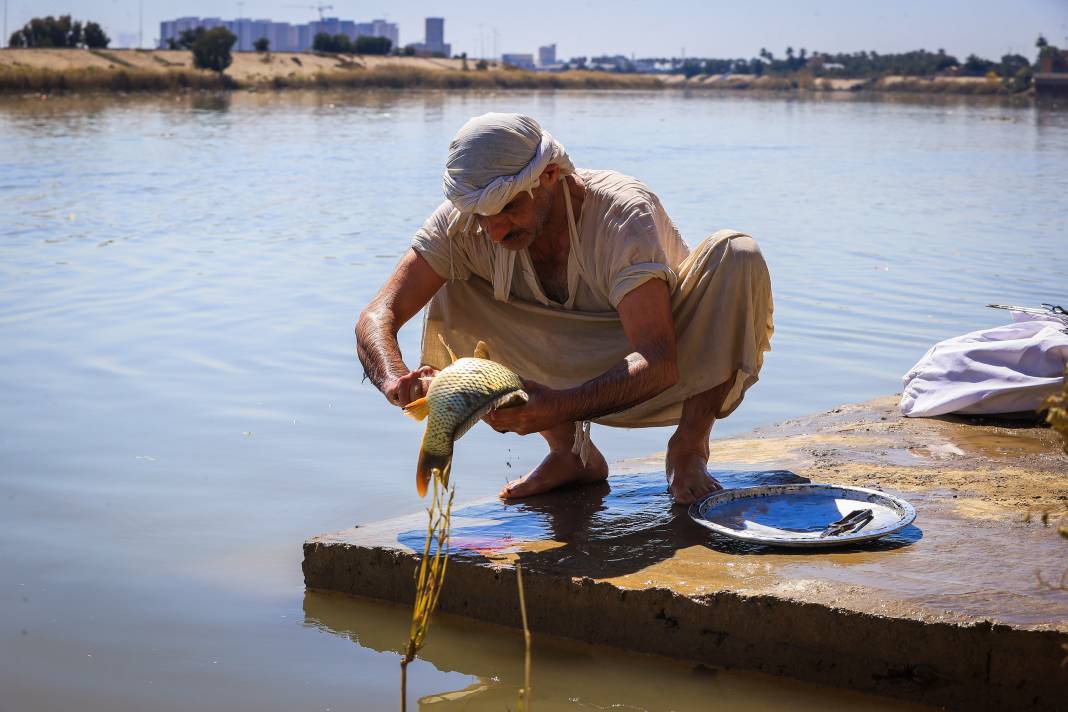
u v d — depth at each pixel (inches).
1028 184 681.6
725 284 141.0
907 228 482.0
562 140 1143.6
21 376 241.1
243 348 268.1
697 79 6067.9
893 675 110.9
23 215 492.7
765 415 220.8
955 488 149.7
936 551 126.1
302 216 507.2
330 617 133.4
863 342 279.4
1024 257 402.0
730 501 144.5
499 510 150.4
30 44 3518.7
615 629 123.4
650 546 133.3
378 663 121.6
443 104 2256.4
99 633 127.4
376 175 705.6
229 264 381.4
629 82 5068.9
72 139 1000.9
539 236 145.5
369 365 143.6
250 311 307.7
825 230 475.2
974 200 591.8
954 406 186.1
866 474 157.4
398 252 411.2
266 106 1982.0
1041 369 183.8
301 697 113.5
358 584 138.6
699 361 144.2
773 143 1119.6
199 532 159.0
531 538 138.4
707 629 119.0
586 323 149.6
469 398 118.3
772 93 4601.4
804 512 140.5
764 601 116.0
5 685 115.0
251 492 175.3
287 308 311.9
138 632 127.9
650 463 173.5
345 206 545.0
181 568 146.6
